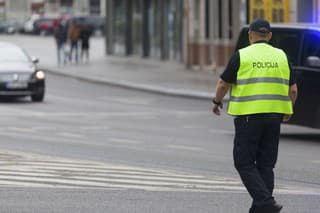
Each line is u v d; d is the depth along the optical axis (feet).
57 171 96.78
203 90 232.73
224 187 87.40
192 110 190.39
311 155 115.65
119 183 89.15
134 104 205.05
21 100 211.82
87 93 238.07
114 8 388.16
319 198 81.82
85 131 143.64
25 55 212.02
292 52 133.39
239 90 67.00
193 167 101.71
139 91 246.88
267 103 66.64
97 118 168.35
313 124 129.90
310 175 96.63
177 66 318.45
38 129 146.00
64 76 303.27
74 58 387.14
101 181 90.22
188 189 86.02
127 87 254.47
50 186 87.04
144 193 83.41
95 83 275.18
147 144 125.70
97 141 128.67
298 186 88.94
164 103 209.36
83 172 96.22
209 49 294.46
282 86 67.41
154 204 77.66
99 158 108.68
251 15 254.88
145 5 353.31
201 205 77.36
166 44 333.83
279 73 67.41
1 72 200.75
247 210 75.15
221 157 111.34
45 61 369.50
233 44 278.67
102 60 370.12
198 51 302.45
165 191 84.74
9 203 77.97
